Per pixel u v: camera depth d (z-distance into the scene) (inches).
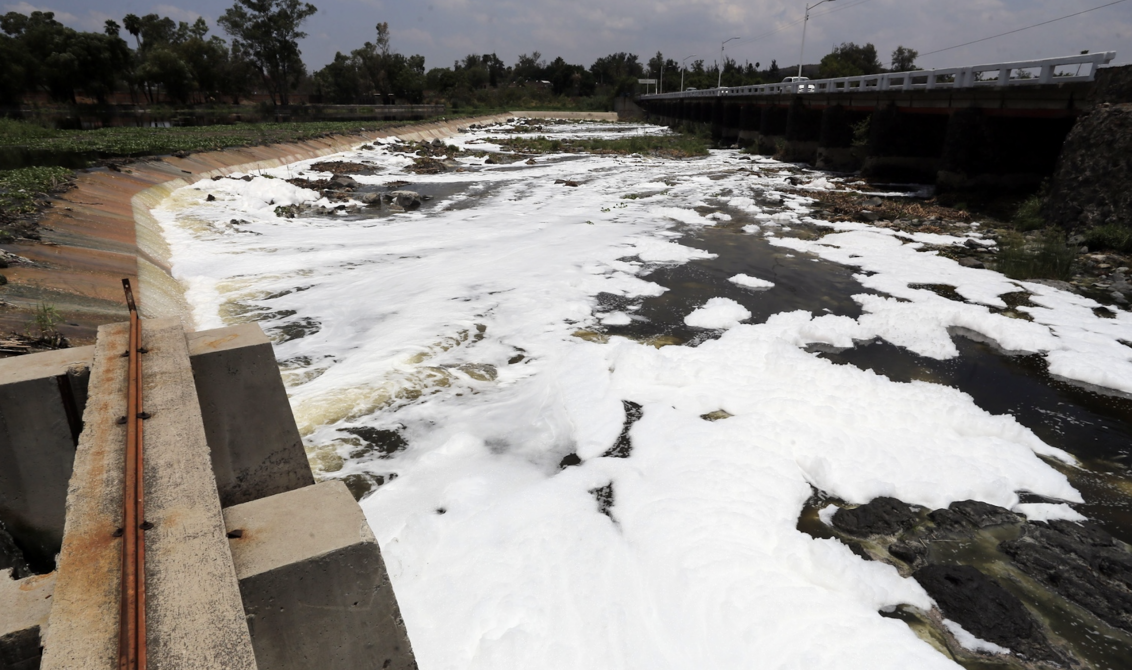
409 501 257.9
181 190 928.9
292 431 217.2
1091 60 779.4
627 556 215.9
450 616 194.4
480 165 1534.2
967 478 267.0
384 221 842.8
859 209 888.9
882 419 308.7
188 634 90.4
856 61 3823.8
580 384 352.8
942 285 556.4
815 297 528.4
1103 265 588.1
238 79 3336.6
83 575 101.3
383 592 127.9
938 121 1176.2
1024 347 422.3
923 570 216.8
